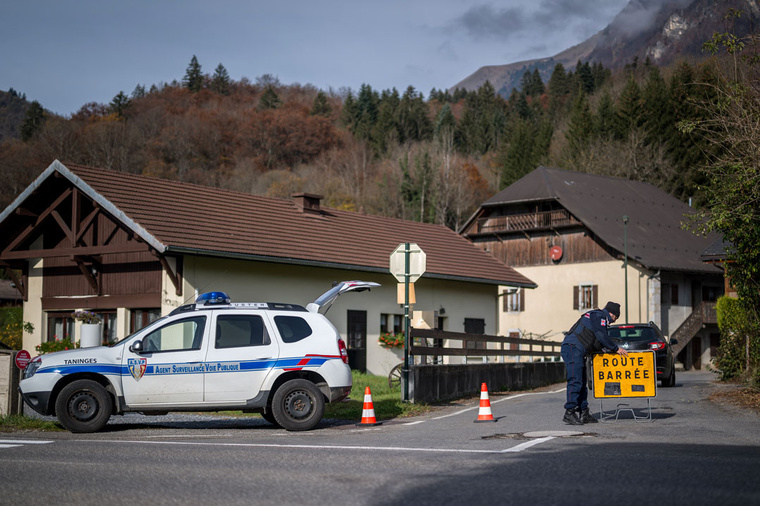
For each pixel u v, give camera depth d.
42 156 78.25
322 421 13.99
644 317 44.31
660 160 67.75
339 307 26.20
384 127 98.19
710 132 16.48
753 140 15.38
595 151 70.94
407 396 16.36
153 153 86.38
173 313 12.71
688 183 66.12
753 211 16.19
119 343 12.46
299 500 6.30
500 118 103.88
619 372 12.48
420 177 73.12
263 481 7.16
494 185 86.81
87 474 7.66
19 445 10.13
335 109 109.50
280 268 24.45
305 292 25.22
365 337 27.06
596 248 46.69
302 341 12.80
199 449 9.55
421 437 10.88
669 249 47.19
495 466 7.82
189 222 22.73
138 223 20.98
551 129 82.56
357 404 16.09
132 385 12.24
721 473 7.20
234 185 84.56
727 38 15.98
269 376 12.48
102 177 22.95
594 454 8.54
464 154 97.75
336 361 12.91
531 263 49.56
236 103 109.50
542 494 6.35
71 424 11.97
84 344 21.16
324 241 26.58
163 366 12.31
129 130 86.56
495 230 51.34
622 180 54.25
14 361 13.33
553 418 13.06
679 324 46.53
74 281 24.11
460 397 18.55
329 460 8.44
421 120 104.75
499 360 31.78
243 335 12.63
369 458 8.56
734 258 18.23
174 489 6.84
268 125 92.25
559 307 47.97
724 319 24.84
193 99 107.69
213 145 90.88
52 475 7.62
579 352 12.15
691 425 11.64
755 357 19.14
